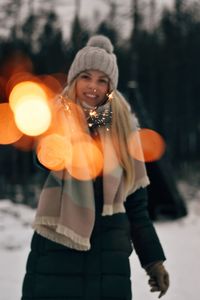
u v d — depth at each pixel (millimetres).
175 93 55062
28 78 40469
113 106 2939
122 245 2795
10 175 41344
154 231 2986
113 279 2750
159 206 14484
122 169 2867
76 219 2689
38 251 2771
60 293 2709
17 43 42531
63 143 2691
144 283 6297
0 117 34844
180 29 53531
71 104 2857
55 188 2709
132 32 43469
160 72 54250
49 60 43562
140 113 13734
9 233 9086
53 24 44250
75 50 41062
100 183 2814
